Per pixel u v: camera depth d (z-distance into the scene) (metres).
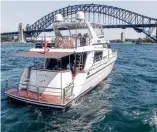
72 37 17.11
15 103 14.60
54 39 17.28
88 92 17.50
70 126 11.62
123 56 57.75
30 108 13.80
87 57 16.75
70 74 14.68
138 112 13.52
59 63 16.08
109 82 21.75
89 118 12.57
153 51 87.12
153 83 22.25
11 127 11.52
